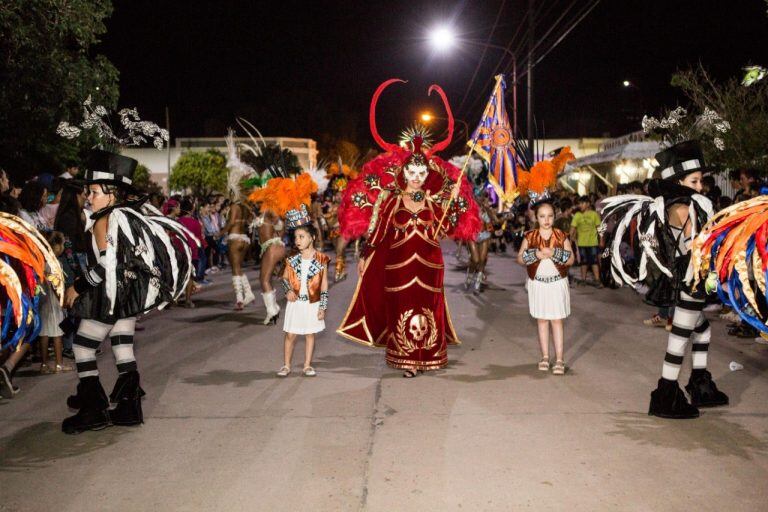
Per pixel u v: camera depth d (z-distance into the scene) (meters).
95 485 4.48
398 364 7.06
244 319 10.63
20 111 12.59
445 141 7.42
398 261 7.11
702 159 5.63
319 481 4.47
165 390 6.61
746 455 4.78
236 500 4.23
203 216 18.30
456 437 5.20
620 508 4.04
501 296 12.71
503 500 4.16
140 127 5.81
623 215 6.36
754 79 9.66
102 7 12.93
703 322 5.77
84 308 5.35
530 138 21.06
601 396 6.20
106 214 5.48
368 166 7.59
